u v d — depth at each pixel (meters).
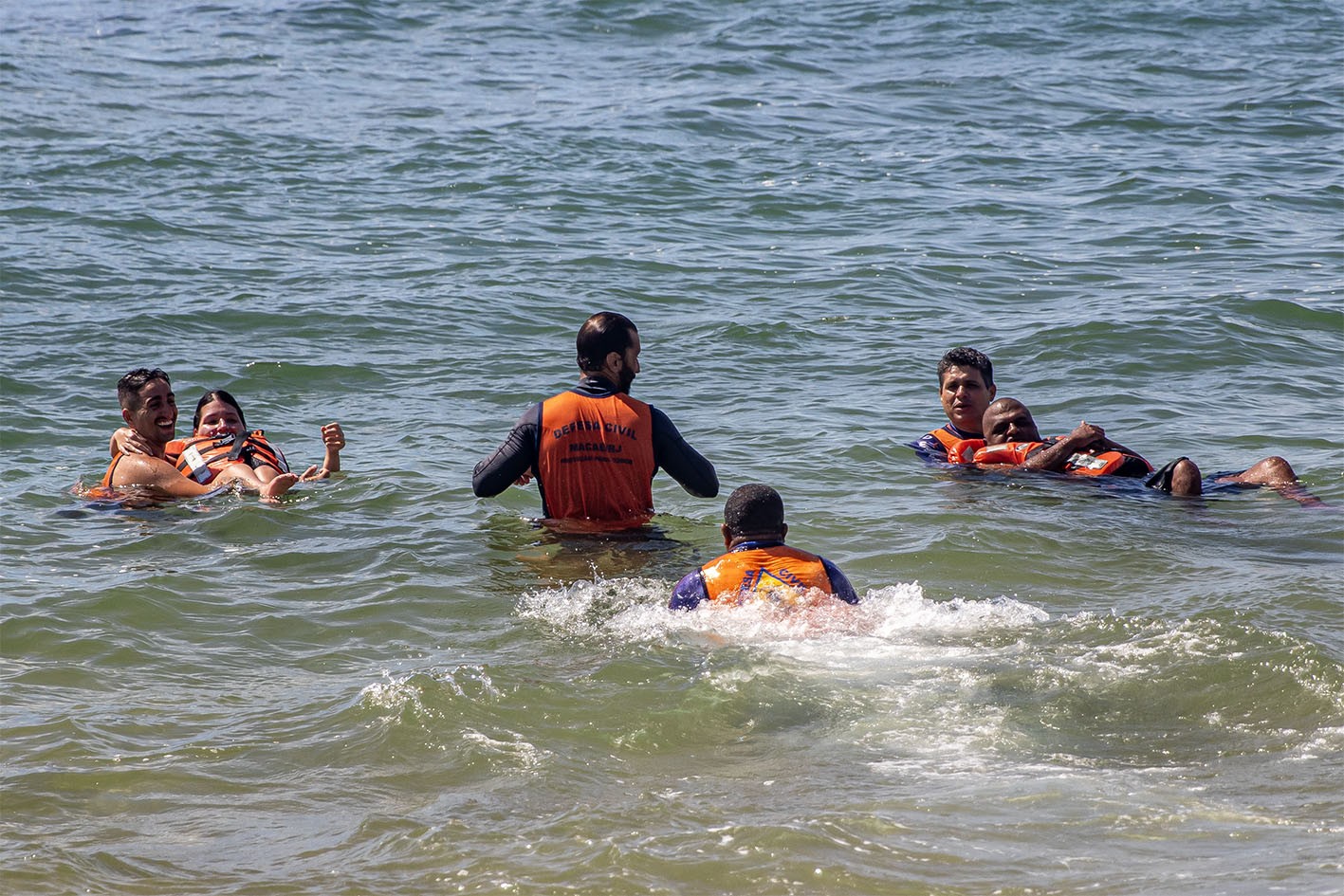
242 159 39.06
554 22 61.69
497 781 8.72
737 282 28.34
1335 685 9.73
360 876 7.51
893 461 17.77
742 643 10.92
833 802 8.20
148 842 8.00
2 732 9.59
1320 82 48.91
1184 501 15.90
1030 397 21.28
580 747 9.23
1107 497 16.08
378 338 24.39
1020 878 7.18
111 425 19.69
